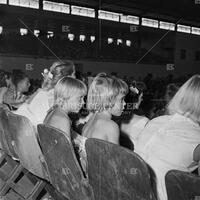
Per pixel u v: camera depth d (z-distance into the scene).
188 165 1.17
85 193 1.29
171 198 0.89
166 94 1.90
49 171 1.53
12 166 2.10
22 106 2.16
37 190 1.75
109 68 6.57
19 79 2.75
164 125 1.25
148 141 1.26
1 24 6.34
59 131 1.31
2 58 6.58
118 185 1.08
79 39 6.54
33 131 1.59
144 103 2.18
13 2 6.02
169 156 1.17
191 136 1.18
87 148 1.18
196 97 1.21
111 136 1.41
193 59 5.87
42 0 5.70
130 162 0.99
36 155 1.64
